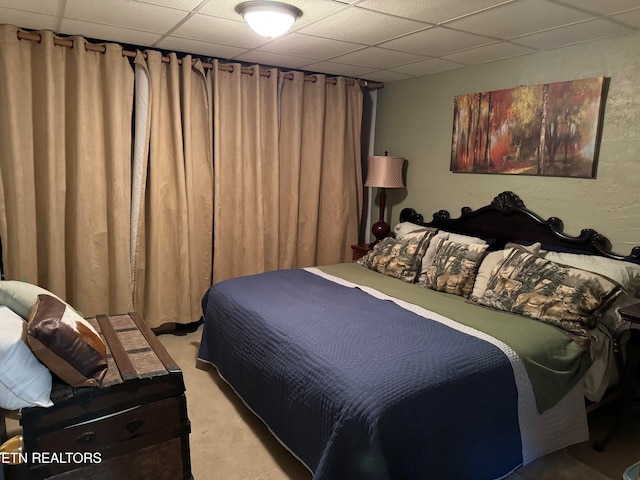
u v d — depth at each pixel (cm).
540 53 310
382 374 181
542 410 210
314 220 425
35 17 269
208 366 321
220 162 373
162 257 359
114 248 338
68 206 326
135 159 341
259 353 238
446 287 300
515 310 256
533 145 316
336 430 171
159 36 302
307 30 277
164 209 356
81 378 176
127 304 345
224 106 370
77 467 178
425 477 173
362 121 468
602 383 236
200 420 257
